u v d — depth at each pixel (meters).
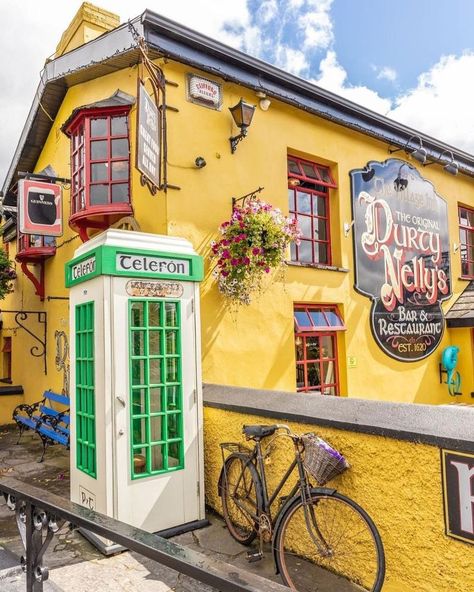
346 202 8.00
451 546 2.65
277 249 5.86
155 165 5.49
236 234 5.75
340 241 7.85
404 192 9.01
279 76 6.89
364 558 3.10
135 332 4.16
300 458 3.32
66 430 6.51
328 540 3.34
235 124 6.58
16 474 6.23
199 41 6.05
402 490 2.93
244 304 6.37
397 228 8.79
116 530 1.64
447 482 2.68
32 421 7.77
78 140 6.76
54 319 8.89
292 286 7.04
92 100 7.12
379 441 3.08
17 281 11.68
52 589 2.49
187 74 6.16
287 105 7.22
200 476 4.36
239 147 6.59
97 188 6.32
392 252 8.64
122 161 6.30
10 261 10.45
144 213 6.05
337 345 7.80
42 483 5.81
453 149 9.67
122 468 3.91
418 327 8.94
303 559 3.58
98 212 6.15
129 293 4.11
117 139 6.33
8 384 12.18
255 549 3.81
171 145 5.91
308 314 7.41
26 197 7.17
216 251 5.84
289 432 3.50
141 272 4.17
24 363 10.73
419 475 2.84
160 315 4.30
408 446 2.90
